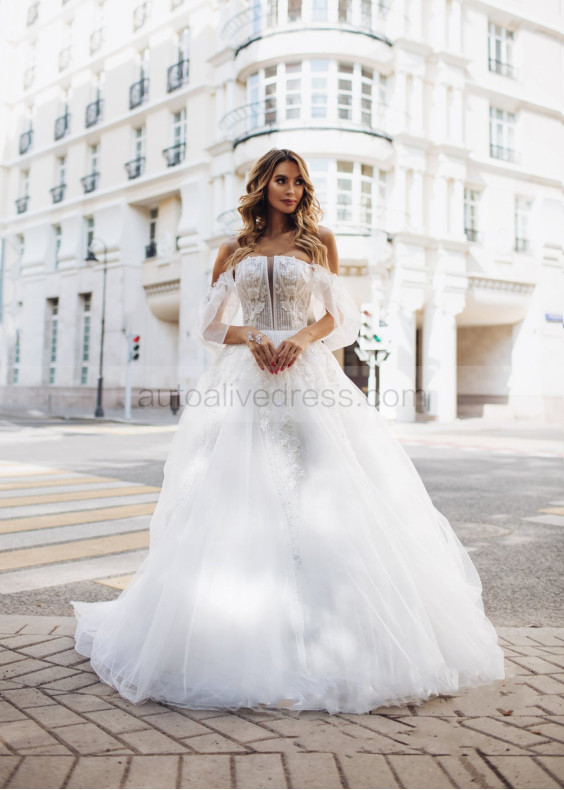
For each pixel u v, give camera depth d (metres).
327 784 1.59
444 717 2.01
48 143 33.47
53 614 3.09
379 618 2.12
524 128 26.78
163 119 26.89
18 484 7.51
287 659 2.07
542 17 27.17
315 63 21.95
